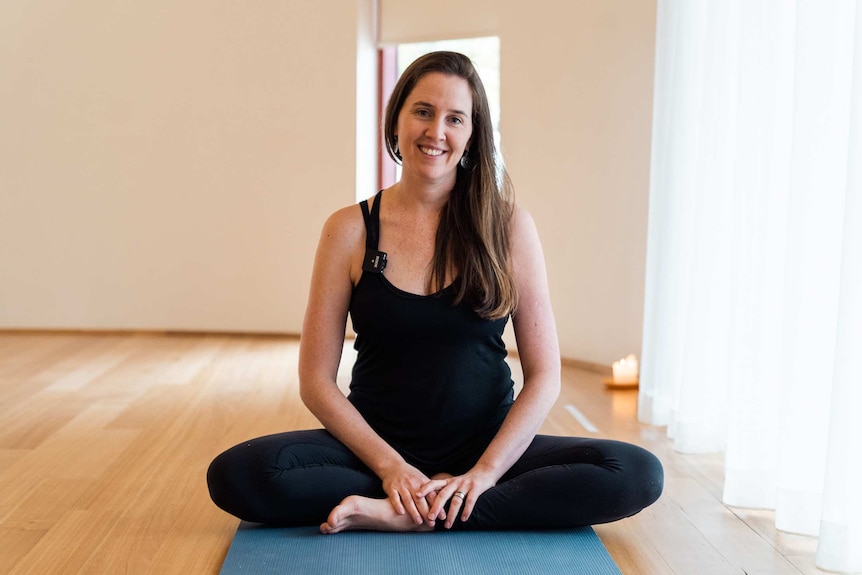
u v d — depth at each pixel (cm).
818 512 231
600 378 437
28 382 407
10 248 544
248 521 226
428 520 215
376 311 228
